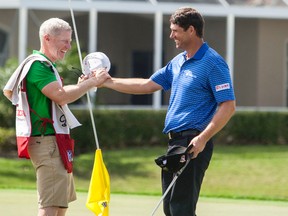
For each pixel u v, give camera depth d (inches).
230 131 1488.7
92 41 1469.0
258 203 796.0
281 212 722.8
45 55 503.5
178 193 522.6
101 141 1378.0
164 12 1497.3
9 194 821.9
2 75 1282.0
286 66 1636.3
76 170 1198.3
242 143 1504.7
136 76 1599.4
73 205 730.2
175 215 525.0
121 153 1342.3
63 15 1497.3
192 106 520.1
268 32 1626.5
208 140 514.6
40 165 496.7
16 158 1306.6
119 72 1592.0
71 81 1219.9
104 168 529.0
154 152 1365.7
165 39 1600.6
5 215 666.8
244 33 1626.5
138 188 1102.4
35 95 495.8
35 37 1471.5
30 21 1470.2
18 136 497.0
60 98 492.7
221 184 1126.4
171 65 548.1
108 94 1561.3
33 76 492.4
